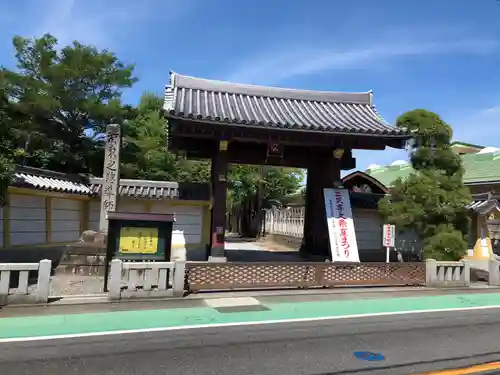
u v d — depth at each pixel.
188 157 16.59
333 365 5.16
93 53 21.20
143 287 8.69
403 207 12.81
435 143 13.54
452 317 8.02
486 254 18.02
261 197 33.09
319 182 16.28
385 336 6.53
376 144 14.35
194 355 5.40
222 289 9.83
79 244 11.60
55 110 19.73
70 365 4.95
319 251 16.14
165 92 14.84
